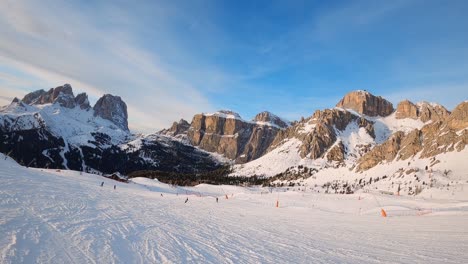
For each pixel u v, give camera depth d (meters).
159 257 11.84
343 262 12.92
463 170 183.62
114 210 26.33
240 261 12.57
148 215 26.70
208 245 15.48
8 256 9.23
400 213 53.19
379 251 15.39
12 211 16.64
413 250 15.45
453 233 21.77
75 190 40.81
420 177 175.88
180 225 22.72
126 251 12.05
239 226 26.05
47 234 12.69
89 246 11.91
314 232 23.92
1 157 75.38
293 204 77.31
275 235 21.34
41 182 41.12
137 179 156.50
